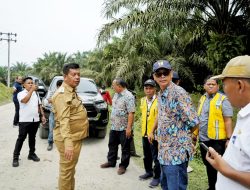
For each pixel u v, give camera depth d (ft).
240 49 29.63
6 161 18.71
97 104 24.59
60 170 11.62
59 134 11.33
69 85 11.16
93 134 26.55
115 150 17.94
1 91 80.07
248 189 4.83
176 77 14.06
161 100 10.11
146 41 46.26
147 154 15.78
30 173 16.61
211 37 31.30
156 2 32.30
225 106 12.41
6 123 34.19
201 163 19.19
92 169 17.61
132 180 15.85
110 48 61.52
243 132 4.84
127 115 16.80
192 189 14.33
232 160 5.02
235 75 4.89
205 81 13.10
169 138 9.95
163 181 11.03
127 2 33.27
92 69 104.63
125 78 47.24
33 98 17.99
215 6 31.65
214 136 12.64
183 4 31.94
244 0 30.73
